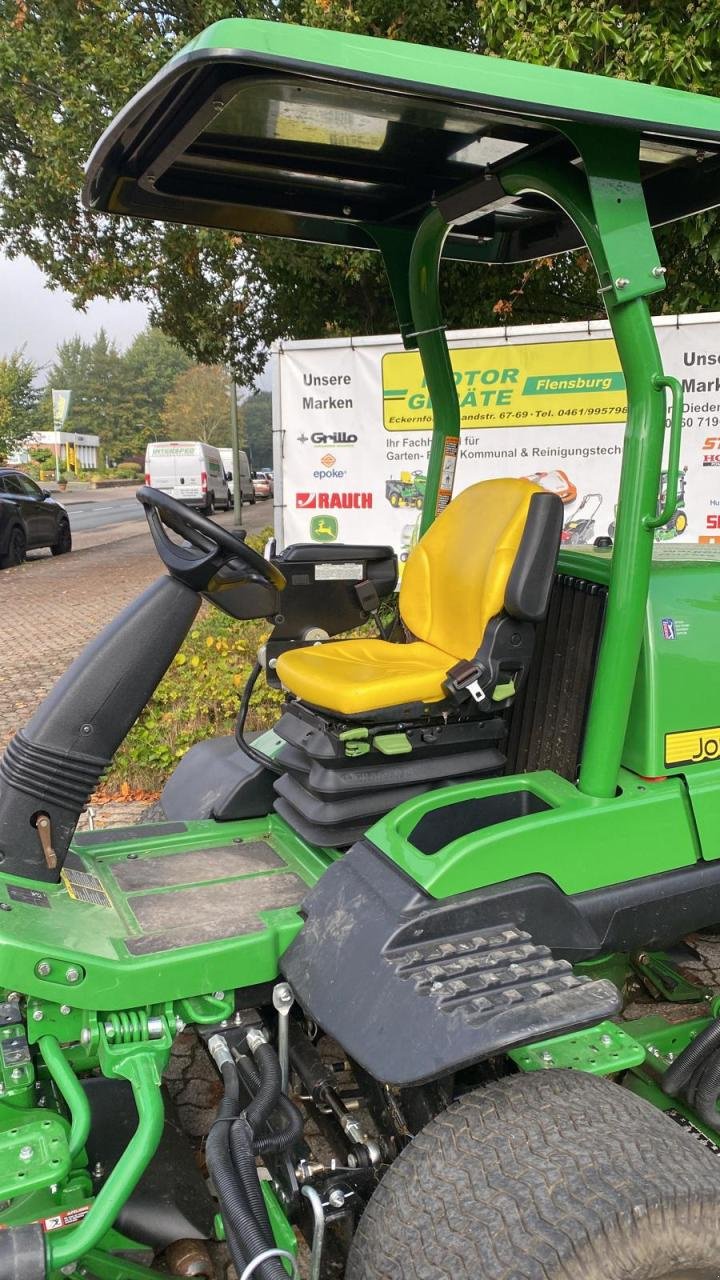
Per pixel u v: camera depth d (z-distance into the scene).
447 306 9.72
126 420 94.56
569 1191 1.54
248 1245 1.56
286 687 2.70
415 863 2.01
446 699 2.50
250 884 2.40
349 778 2.42
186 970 1.99
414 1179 1.64
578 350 6.24
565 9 5.80
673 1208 1.55
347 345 6.71
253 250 9.67
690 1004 3.08
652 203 2.70
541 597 2.45
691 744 2.32
